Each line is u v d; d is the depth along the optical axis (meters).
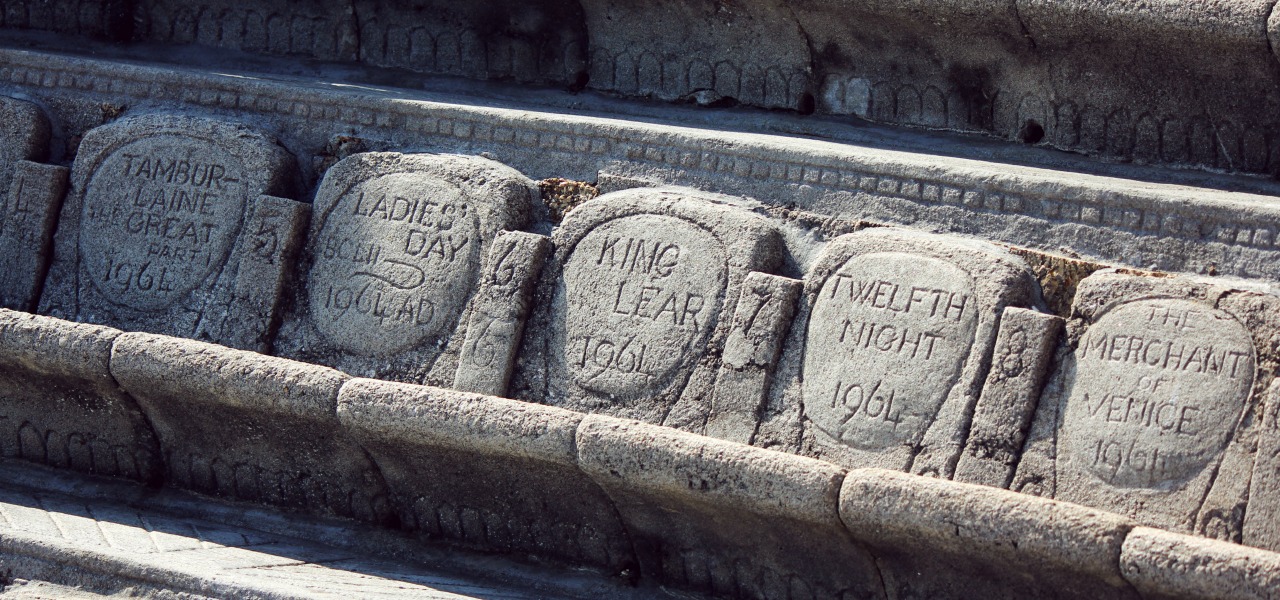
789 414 4.63
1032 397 4.39
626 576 4.61
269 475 4.95
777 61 5.63
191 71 5.79
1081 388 4.37
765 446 4.61
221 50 6.32
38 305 5.49
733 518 4.31
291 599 3.99
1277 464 4.08
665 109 5.81
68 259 5.51
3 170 5.64
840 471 4.14
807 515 4.14
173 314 5.35
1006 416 4.39
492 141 5.34
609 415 4.79
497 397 4.54
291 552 4.68
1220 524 4.12
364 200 5.29
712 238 4.86
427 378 5.03
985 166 4.93
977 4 5.12
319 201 5.35
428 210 5.20
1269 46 4.75
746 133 5.34
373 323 5.14
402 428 4.54
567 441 4.37
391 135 5.46
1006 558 3.98
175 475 5.09
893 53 5.43
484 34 6.03
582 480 4.45
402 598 4.18
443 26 6.06
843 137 5.50
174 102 5.68
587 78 5.96
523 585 4.61
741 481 4.19
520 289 4.96
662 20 5.74
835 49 5.52
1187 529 4.15
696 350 4.76
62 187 5.57
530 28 5.96
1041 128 5.31
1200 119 5.03
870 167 4.89
